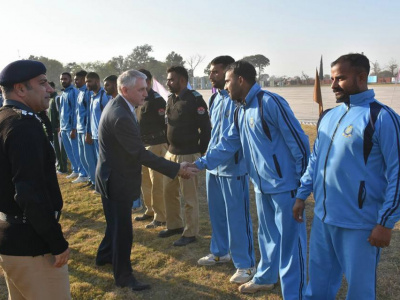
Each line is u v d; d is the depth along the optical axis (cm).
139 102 311
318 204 232
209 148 349
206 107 395
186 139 392
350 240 215
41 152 190
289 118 260
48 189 207
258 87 277
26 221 195
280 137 269
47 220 190
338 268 239
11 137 183
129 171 311
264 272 305
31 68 199
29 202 182
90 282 339
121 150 306
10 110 192
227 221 345
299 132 262
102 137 310
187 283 333
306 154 266
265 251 300
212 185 349
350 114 213
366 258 213
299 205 252
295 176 271
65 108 704
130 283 326
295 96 3325
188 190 404
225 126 329
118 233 318
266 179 276
